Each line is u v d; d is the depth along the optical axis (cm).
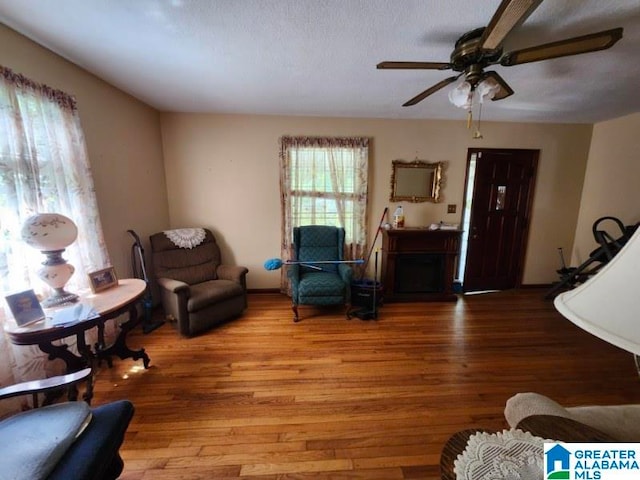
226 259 373
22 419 110
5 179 157
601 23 153
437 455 150
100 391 196
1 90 155
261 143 352
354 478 137
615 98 273
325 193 360
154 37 172
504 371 220
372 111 327
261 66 210
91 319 157
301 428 166
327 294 297
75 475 92
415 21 153
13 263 162
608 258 312
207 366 224
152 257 307
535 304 351
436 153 366
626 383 207
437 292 366
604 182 356
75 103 205
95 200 222
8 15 151
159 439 158
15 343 141
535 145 370
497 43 135
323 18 151
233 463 144
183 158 345
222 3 140
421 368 223
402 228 357
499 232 387
